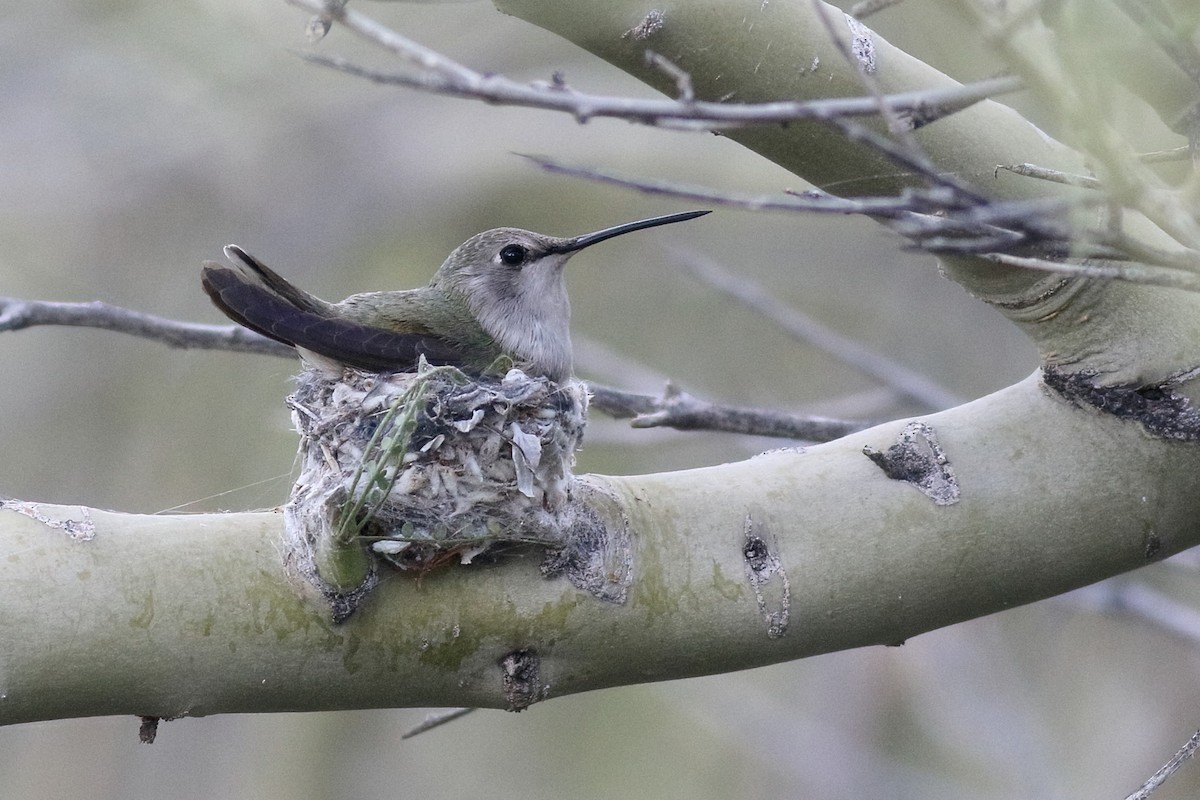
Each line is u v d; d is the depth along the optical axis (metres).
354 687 6.04
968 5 4.07
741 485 6.48
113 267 17.44
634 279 17.73
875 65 6.01
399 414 6.48
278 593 5.90
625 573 6.17
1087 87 4.04
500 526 6.04
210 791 17.80
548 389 7.01
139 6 16.66
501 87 4.10
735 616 6.23
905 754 15.43
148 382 17.67
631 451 15.98
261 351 8.52
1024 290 6.34
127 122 17.39
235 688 5.90
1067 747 15.27
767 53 5.99
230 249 8.53
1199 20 4.64
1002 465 6.43
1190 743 6.29
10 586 5.68
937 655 15.15
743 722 15.83
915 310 16.52
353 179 18.39
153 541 5.90
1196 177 4.66
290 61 17.09
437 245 18.48
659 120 4.18
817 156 6.24
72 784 17.50
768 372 17.05
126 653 5.75
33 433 17.33
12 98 17.00
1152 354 6.31
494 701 6.16
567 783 18.34
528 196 18.31
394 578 6.04
